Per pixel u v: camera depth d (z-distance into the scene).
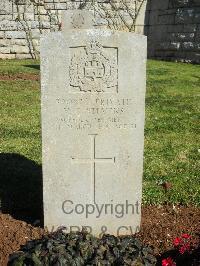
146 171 2.13
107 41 1.42
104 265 1.34
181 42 6.42
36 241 1.45
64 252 1.36
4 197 1.83
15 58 6.81
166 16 6.61
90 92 1.46
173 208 1.78
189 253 1.42
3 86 4.06
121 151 1.52
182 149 2.49
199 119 3.12
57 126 1.48
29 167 2.16
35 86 4.11
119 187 1.56
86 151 1.51
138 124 1.50
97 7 6.70
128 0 6.73
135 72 1.46
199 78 4.65
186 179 2.05
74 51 1.42
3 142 2.54
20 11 6.66
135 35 1.43
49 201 1.55
